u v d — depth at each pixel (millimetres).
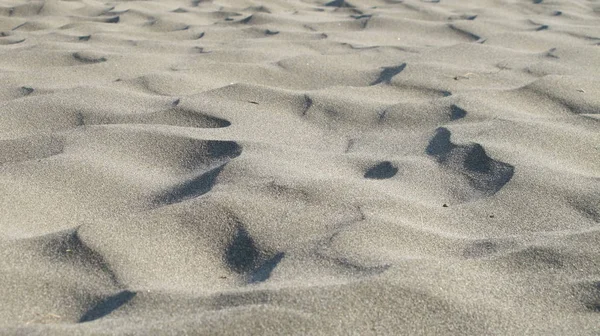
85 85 3541
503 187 2787
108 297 2324
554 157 2975
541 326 2244
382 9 5605
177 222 2576
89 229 2521
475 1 5918
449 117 3312
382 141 3154
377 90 3611
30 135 3100
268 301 2252
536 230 2600
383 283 2301
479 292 2324
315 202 2666
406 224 2578
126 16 5227
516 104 3436
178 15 5223
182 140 3062
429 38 4660
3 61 3938
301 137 3201
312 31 4785
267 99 3459
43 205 2699
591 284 2355
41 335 2145
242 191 2701
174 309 2266
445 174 2893
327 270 2391
